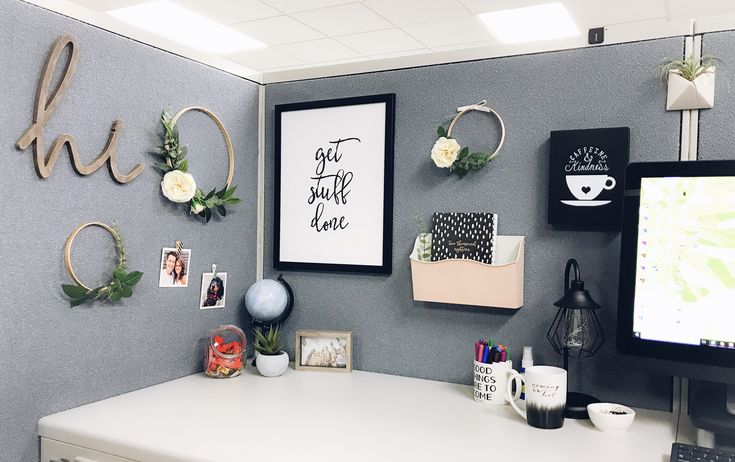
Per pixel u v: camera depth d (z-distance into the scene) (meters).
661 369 0.91
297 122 1.38
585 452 0.83
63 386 0.99
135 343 1.12
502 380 1.06
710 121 1.01
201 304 1.27
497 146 1.19
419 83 1.26
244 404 1.05
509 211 1.17
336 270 1.34
